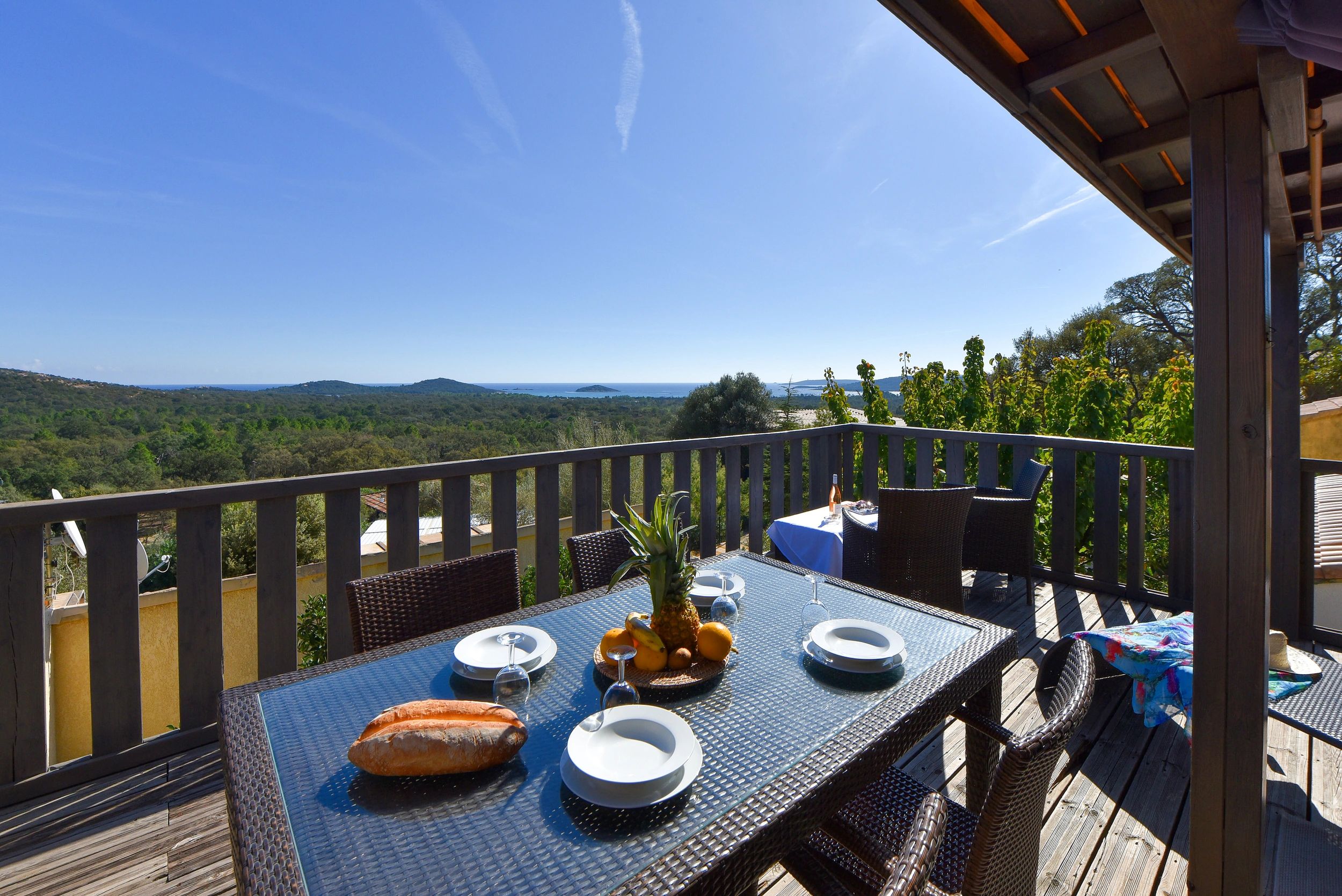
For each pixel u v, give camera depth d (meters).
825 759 1.00
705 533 3.83
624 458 3.41
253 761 1.01
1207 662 1.50
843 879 1.23
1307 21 1.02
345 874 0.77
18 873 1.62
